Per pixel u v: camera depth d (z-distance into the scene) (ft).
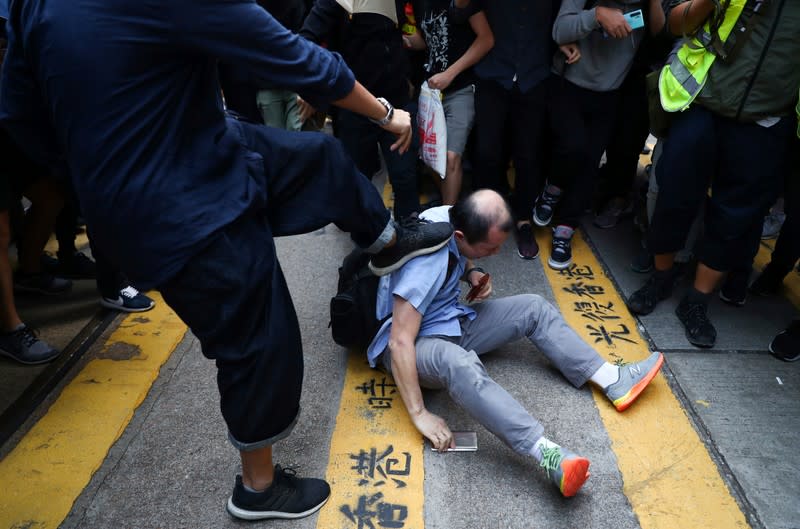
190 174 4.31
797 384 7.83
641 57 10.62
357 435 7.02
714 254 8.43
